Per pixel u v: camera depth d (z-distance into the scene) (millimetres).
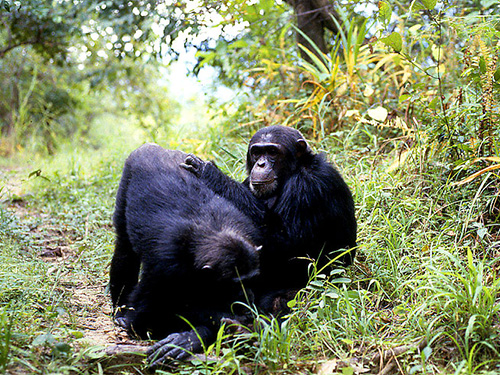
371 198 7887
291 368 5035
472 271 5402
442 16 10062
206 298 5715
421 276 5676
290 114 10906
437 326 5422
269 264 6676
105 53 18703
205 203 6121
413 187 8102
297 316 5758
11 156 18328
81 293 7230
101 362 5160
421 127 8711
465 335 4777
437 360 5047
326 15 12258
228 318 5637
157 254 5625
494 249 6625
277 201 6977
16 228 9055
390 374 4992
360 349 5320
